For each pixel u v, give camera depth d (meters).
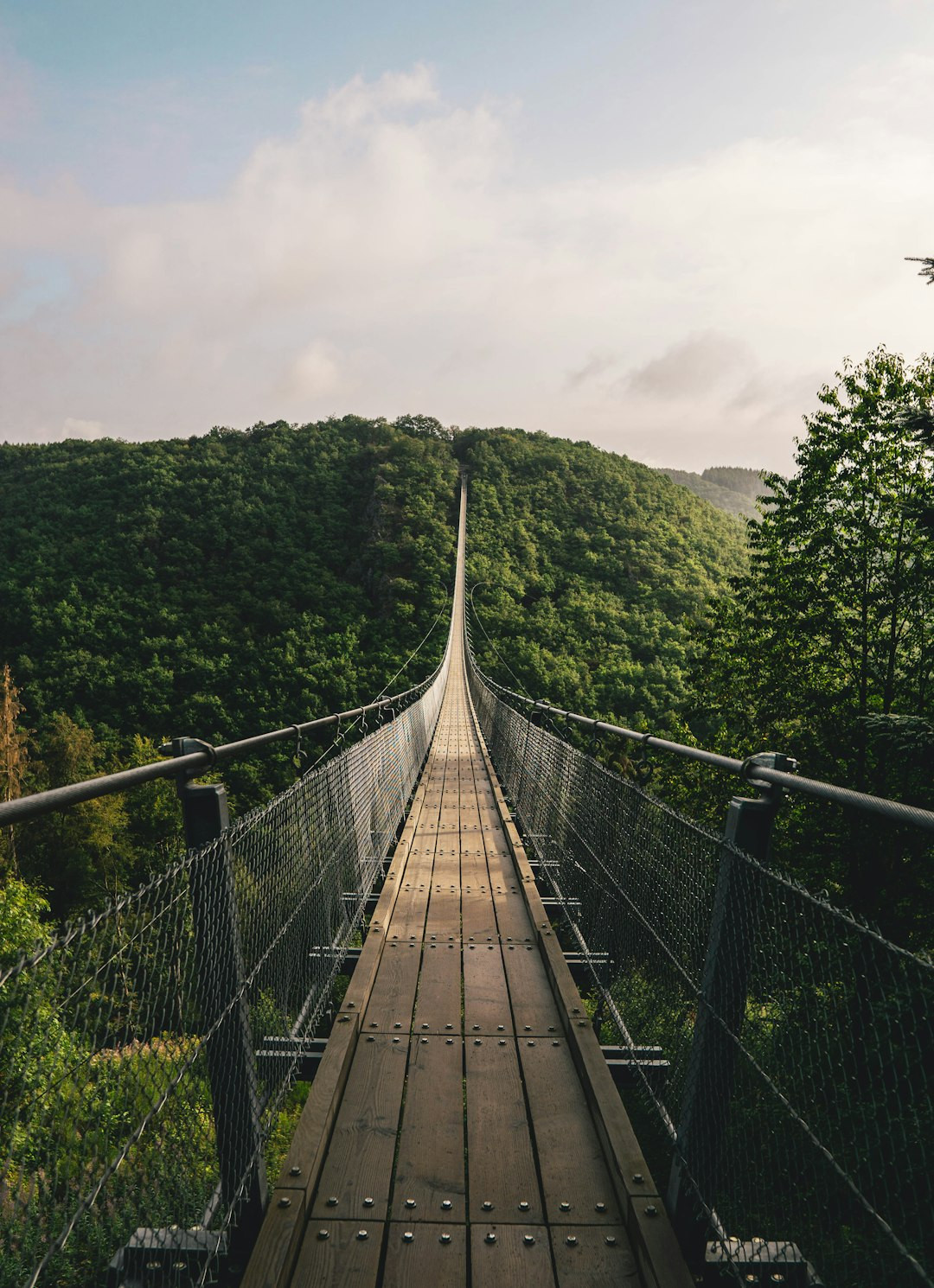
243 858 1.81
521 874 4.70
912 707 10.39
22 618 55.16
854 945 1.13
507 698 10.62
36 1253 0.91
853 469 10.81
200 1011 1.48
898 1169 1.03
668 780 11.67
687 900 2.01
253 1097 1.67
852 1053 1.14
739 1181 1.53
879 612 10.48
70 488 80.56
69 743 32.19
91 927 1.02
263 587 64.06
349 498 88.25
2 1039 0.86
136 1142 1.19
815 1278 1.24
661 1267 1.58
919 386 10.41
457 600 61.03
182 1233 1.40
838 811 9.80
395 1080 2.44
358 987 3.03
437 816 6.93
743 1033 1.58
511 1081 2.44
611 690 40.03
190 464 86.62
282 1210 1.74
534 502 93.62
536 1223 1.82
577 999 2.86
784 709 11.08
